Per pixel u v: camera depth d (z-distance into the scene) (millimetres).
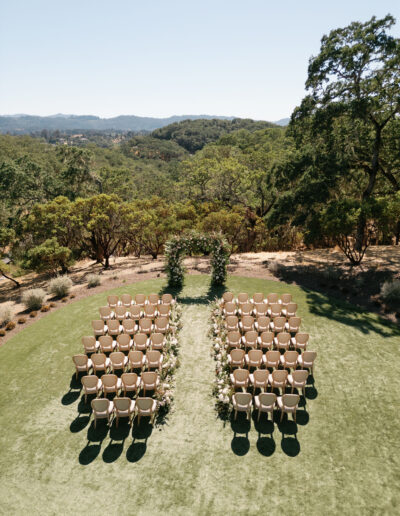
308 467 6840
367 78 19781
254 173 29719
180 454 7266
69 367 10656
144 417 8430
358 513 5906
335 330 12398
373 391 9000
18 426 8219
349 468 6789
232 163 30719
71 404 8961
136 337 10805
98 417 7980
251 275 19469
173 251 17000
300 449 7285
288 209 23656
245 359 10195
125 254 32812
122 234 25219
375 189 26859
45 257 20047
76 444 7625
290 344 11320
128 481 6676
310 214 23516
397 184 23281
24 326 13891
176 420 8250
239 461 7031
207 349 11312
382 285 16141
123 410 7957
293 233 29922
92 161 46906
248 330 11828
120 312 13031
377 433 7629
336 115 20609
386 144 23156
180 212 25125
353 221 17172
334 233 18062
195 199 32594
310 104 21656
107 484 6625
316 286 17203
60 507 6203
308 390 9148
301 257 23156
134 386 9078
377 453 7113
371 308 14266
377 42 18609
